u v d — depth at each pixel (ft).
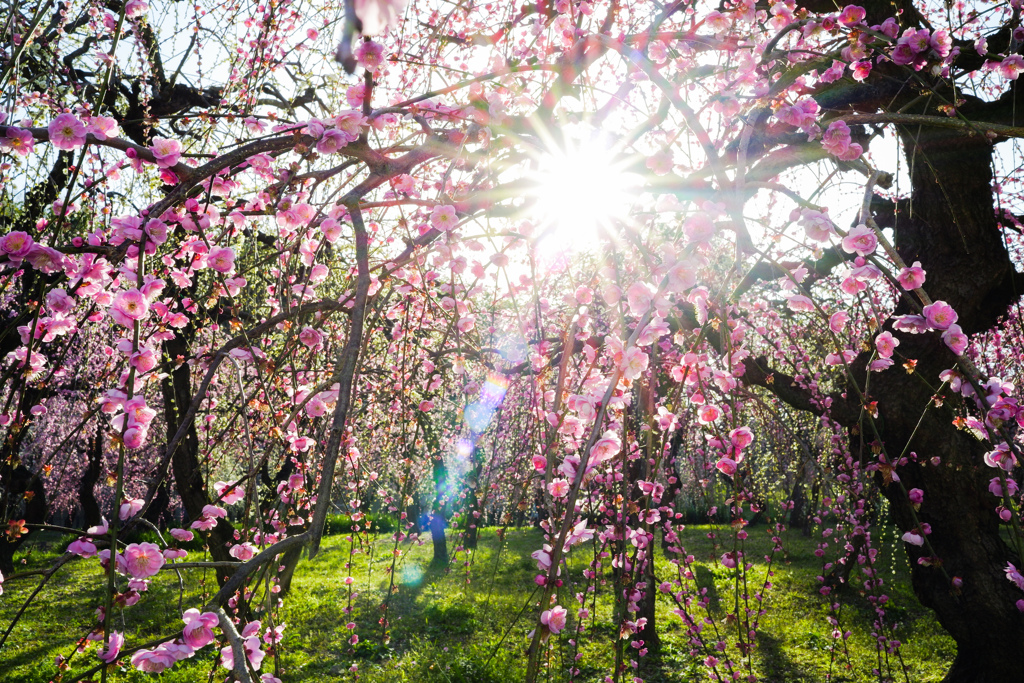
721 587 30.40
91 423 27.81
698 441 19.35
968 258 12.81
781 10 7.70
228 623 3.34
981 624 12.39
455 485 25.17
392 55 8.61
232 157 5.69
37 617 27.12
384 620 12.36
